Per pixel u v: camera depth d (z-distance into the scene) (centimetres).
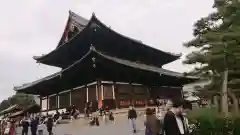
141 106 3997
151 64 5484
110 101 3575
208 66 2859
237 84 2923
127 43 4375
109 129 2525
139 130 2259
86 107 3475
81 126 3002
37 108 5231
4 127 2648
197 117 1338
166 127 766
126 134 2152
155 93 4422
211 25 2864
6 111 6391
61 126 3222
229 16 2438
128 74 3806
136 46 4572
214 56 2462
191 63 2944
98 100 3450
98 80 3562
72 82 4106
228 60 2483
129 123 2470
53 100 4762
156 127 977
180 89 5056
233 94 3195
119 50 4531
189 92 4691
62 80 4109
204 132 1291
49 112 4728
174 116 771
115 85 3731
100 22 3734
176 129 754
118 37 4125
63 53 4600
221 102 2738
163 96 4581
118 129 2439
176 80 4666
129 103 3831
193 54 2803
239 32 2191
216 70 2795
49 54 4641
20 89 4666
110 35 4031
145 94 4206
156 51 5003
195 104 3931
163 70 4947
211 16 2814
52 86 4488
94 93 3666
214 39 2428
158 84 4522
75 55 4709
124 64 3475
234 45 2333
